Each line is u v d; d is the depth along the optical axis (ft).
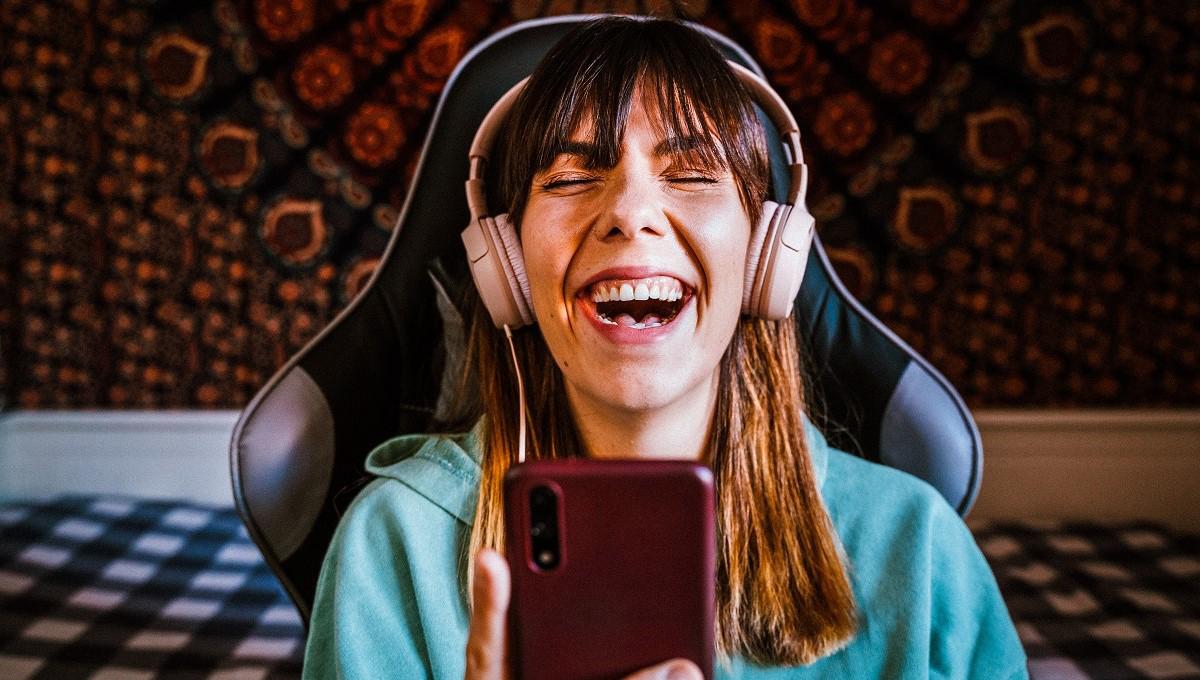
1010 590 5.18
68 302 6.21
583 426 2.27
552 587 1.68
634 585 1.67
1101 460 6.04
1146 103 5.65
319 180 5.98
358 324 2.80
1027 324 5.91
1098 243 5.80
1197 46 5.58
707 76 2.19
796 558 2.31
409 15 5.77
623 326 2.04
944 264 5.85
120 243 6.13
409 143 5.90
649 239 2.00
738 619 2.27
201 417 6.27
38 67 5.98
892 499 2.44
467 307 2.68
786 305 2.20
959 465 2.75
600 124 2.06
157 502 6.26
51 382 6.31
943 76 5.67
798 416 2.44
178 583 5.27
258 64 5.89
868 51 5.67
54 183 6.09
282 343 6.17
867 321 2.83
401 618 2.26
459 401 2.72
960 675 2.34
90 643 4.61
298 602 2.77
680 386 2.05
